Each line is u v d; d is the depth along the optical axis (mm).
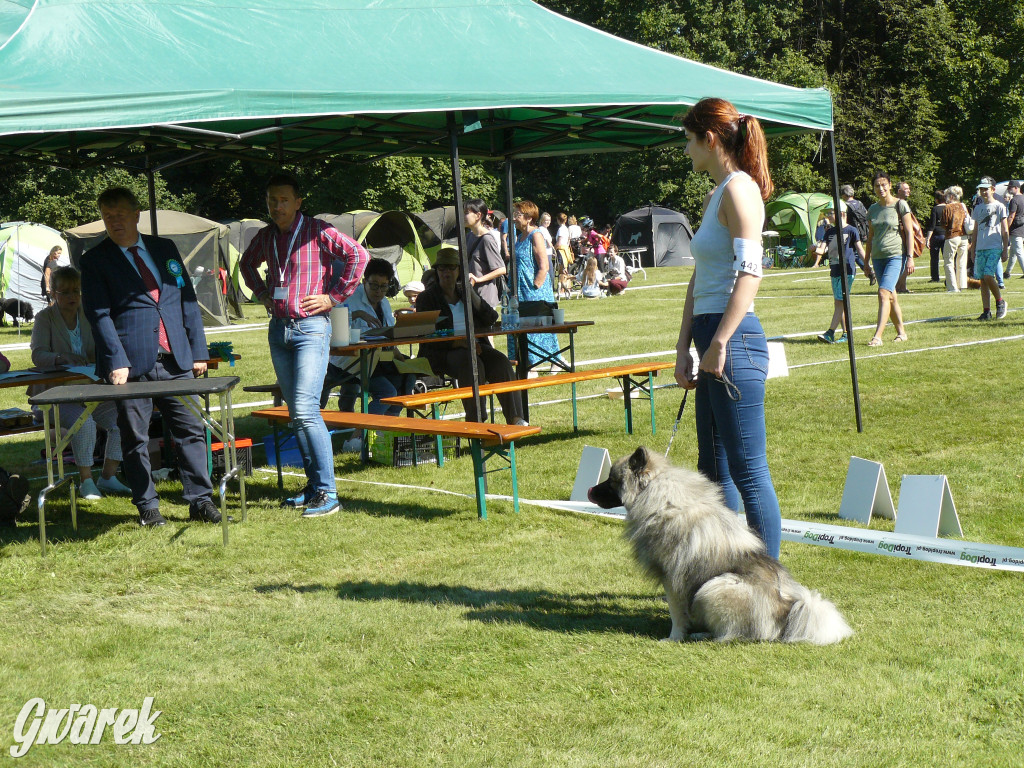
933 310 15094
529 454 7465
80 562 4980
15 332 18906
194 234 19109
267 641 3877
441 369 8172
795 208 31016
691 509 3674
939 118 41625
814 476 6414
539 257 9328
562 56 6867
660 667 3504
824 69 39594
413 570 4840
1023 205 15477
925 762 2787
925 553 4723
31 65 5082
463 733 3043
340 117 7215
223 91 5062
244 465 6977
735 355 3793
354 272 5809
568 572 4738
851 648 3627
